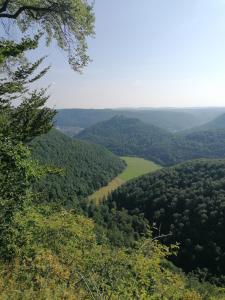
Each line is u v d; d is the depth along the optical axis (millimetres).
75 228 11234
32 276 7594
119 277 6918
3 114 9742
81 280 7469
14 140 8836
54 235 10594
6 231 8531
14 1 10531
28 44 8016
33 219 10023
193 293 9406
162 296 7977
